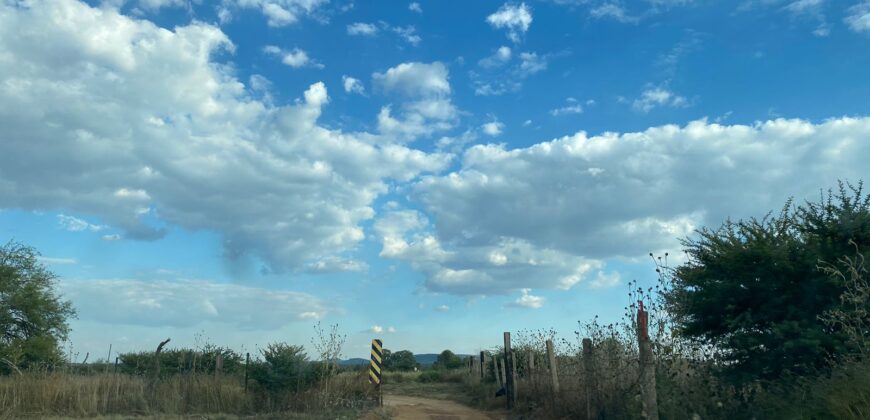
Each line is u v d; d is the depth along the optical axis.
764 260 11.77
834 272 10.00
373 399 23.11
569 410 16.11
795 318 11.29
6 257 32.94
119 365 26.41
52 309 33.62
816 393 9.13
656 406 11.17
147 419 19.22
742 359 11.86
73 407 20.08
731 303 12.13
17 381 20.66
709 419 11.05
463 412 22.31
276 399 21.30
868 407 8.23
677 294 12.47
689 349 12.30
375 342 23.97
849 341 9.76
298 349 22.47
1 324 31.33
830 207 11.52
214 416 19.61
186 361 28.77
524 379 21.88
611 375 13.29
